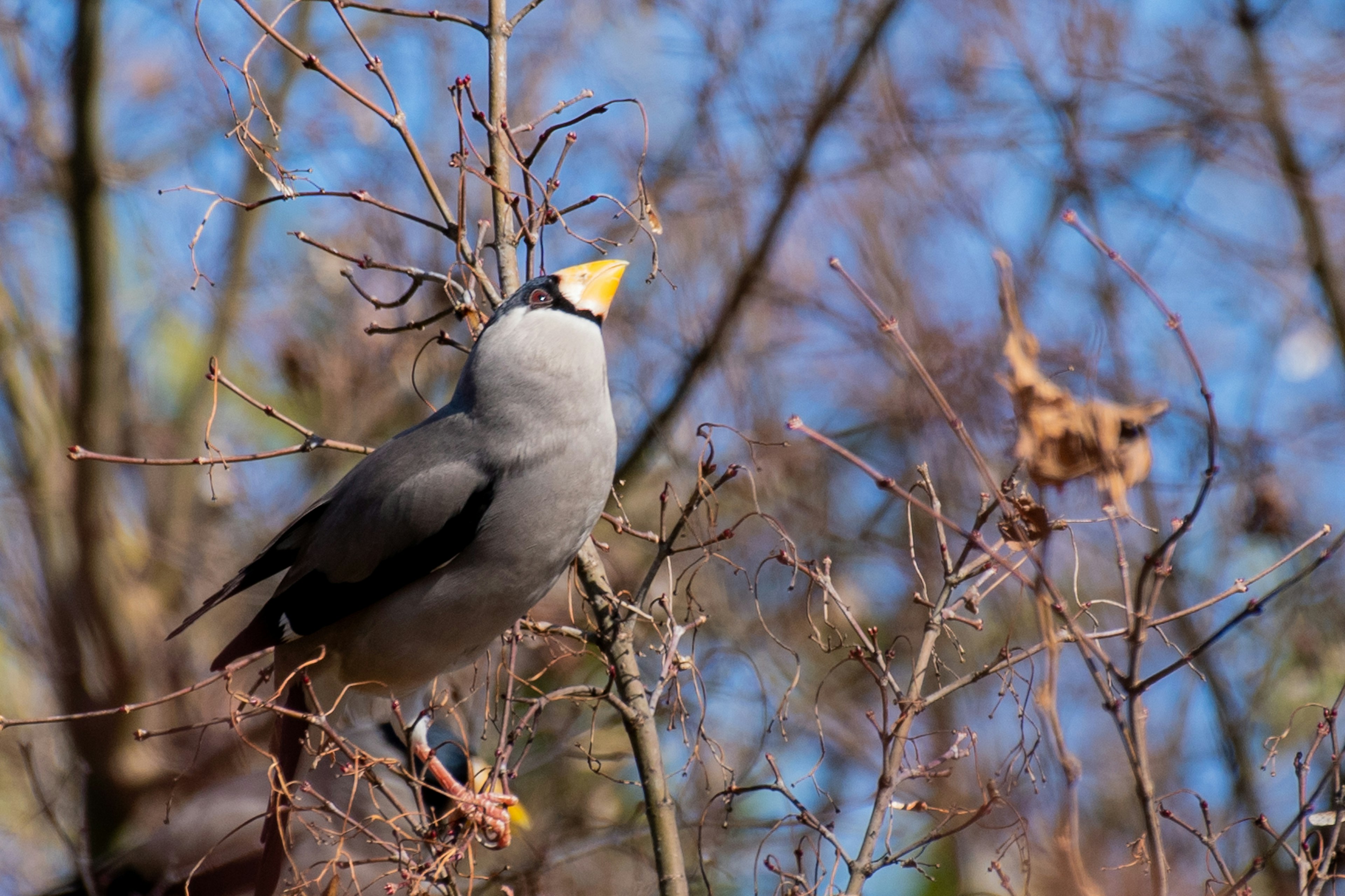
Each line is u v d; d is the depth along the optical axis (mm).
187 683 13500
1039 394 5957
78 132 13953
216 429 14594
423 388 13453
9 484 13703
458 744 8297
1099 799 10578
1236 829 9289
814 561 7789
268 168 13492
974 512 12086
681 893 6629
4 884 12391
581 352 7840
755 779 10336
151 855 9969
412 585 7922
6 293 14211
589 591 7562
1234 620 5426
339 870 7047
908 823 10242
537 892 8547
